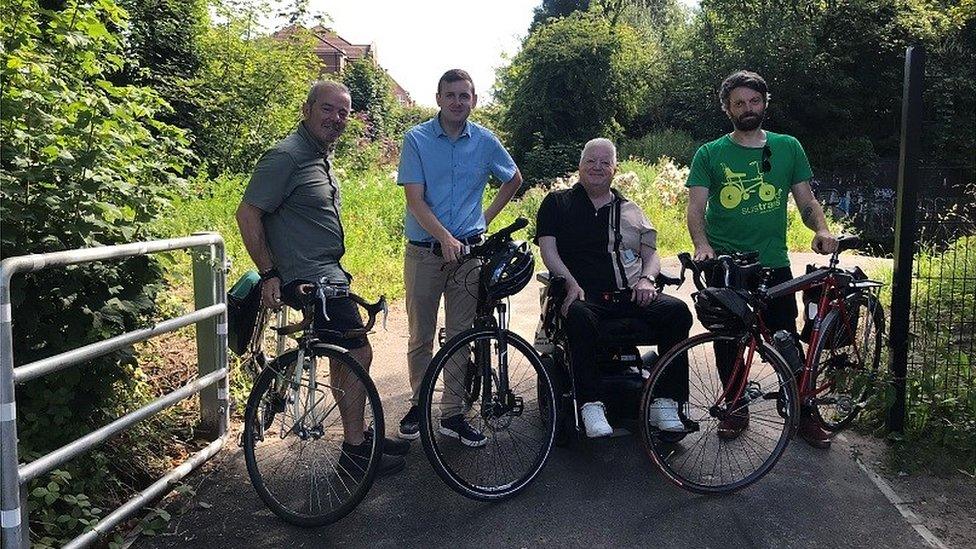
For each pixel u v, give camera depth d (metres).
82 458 3.37
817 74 23.09
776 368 3.51
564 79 23.05
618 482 3.56
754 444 3.91
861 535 3.11
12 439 2.49
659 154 21.48
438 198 3.84
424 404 3.29
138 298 3.55
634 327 3.82
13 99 3.46
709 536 3.11
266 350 5.31
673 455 3.79
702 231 4.02
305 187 3.38
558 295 3.86
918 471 3.64
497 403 3.55
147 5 13.78
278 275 3.40
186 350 5.07
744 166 3.98
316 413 3.39
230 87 14.82
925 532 3.12
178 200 5.92
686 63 24.88
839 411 3.96
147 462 3.72
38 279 3.23
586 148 3.96
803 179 4.06
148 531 3.13
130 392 3.81
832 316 3.87
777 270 4.03
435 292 4.00
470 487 3.32
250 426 3.34
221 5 16.11
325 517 3.18
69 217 3.35
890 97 23.61
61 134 3.60
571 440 3.92
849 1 23.41
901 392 3.89
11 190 3.15
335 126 3.46
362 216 10.15
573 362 3.64
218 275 3.89
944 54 23.30
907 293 3.85
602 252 3.95
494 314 3.59
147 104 4.55
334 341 3.44
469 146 3.89
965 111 23.47
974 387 4.00
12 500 2.50
